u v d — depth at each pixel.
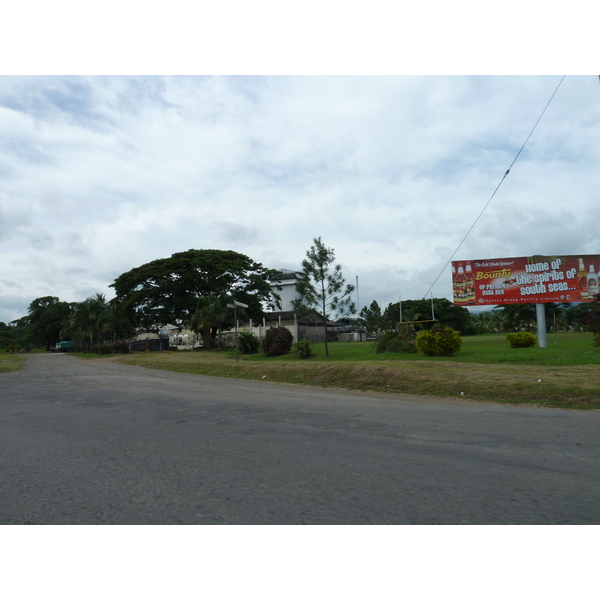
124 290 57.22
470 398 11.02
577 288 27.12
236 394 12.95
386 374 14.00
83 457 6.29
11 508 4.41
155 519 4.09
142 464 5.84
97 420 9.26
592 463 5.50
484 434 7.12
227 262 54.16
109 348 52.25
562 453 5.96
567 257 27.41
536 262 27.84
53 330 99.56
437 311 72.38
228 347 48.66
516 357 19.38
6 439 7.67
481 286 28.59
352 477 5.09
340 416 8.96
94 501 4.55
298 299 28.92
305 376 16.05
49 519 4.14
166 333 76.88
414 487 4.73
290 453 6.19
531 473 5.13
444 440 6.78
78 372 23.55
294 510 4.21
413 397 11.65
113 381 17.91
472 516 4.00
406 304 71.94
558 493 4.50
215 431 7.80
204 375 20.17
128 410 10.48
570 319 69.94
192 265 53.69
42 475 5.47
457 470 5.28
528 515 4.01
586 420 8.12
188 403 11.30
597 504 4.23
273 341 31.80
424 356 23.81
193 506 4.36
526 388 10.84
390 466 5.48
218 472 5.40
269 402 11.16
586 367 13.68
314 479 5.05
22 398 13.34
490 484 4.78
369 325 52.38
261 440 7.02
